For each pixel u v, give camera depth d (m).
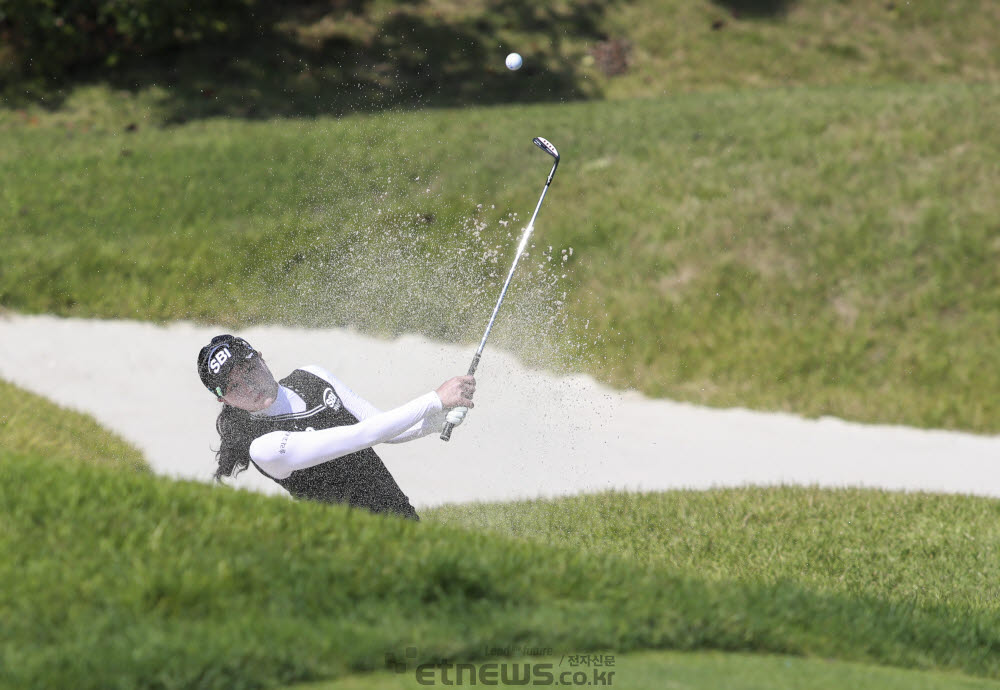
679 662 13.54
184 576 13.17
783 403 39.69
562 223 48.91
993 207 47.47
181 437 34.09
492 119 61.66
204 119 64.38
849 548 24.98
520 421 36.03
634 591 15.30
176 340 41.91
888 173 50.41
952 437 37.72
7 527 14.17
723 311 43.94
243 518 15.25
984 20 84.94
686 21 81.69
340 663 12.16
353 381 38.22
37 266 46.19
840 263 45.56
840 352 41.75
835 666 14.54
